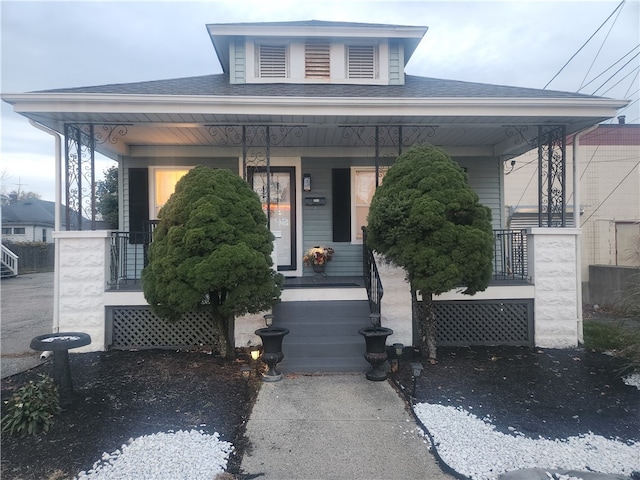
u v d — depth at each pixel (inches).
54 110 222.1
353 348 213.6
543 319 247.6
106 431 141.4
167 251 195.2
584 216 541.6
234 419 153.3
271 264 211.9
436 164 208.1
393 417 156.8
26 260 954.7
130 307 238.2
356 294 247.1
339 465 125.0
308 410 161.9
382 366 201.5
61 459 124.0
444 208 198.7
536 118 244.2
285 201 328.2
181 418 152.6
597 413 161.5
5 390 180.9
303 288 246.1
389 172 221.8
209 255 191.8
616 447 136.5
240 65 308.5
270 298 203.5
